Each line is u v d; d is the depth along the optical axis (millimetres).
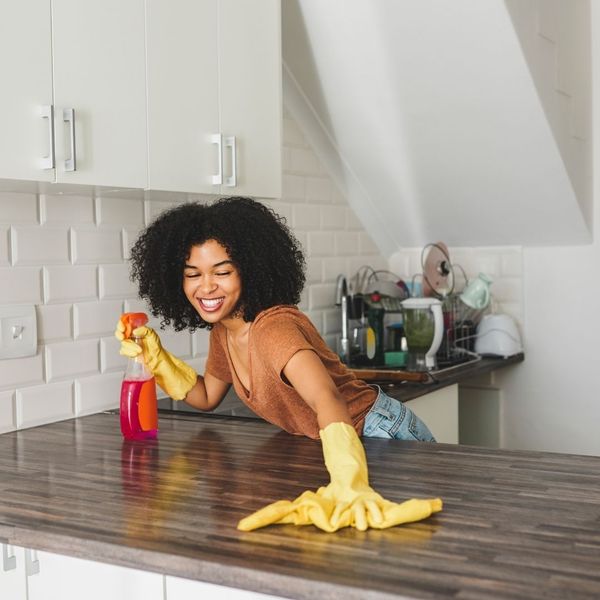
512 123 2914
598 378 3326
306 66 2982
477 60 2760
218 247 1775
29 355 2072
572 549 1177
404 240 3584
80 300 2211
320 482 1537
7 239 2016
